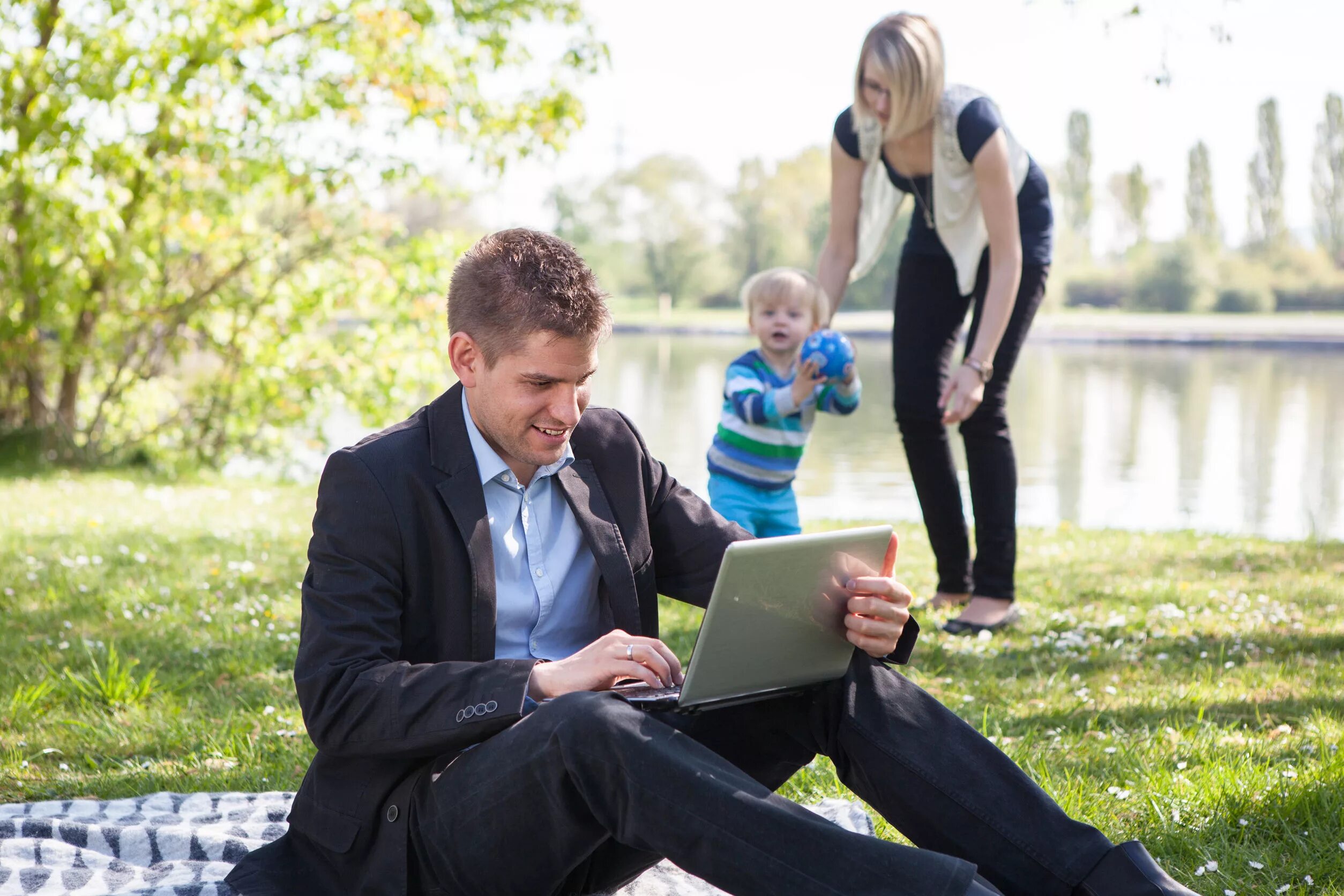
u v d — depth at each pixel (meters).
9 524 7.25
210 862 2.45
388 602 2.01
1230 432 19.69
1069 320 58.50
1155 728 3.54
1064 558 6.86
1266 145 71.25
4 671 4.14
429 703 1.89
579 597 2.21
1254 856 2.51
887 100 4.52
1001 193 4.54
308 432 14.28
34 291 11.16
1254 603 5.40
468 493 2.07
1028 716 3.68
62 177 10.45
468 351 2.03
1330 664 4.25
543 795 1.82
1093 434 19.70
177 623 4.87
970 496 4.96
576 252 2.05
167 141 11.58
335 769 2.04
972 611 4.93
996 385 4.84
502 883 1.91
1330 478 14.80
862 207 5.10
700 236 65.44
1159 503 13.09
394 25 12.77
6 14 10.70
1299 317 62.00
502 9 13.49
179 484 10.54
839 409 4.68
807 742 2.07
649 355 38.88
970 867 1.64
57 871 2.34
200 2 11.34
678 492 2.38
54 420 11.65
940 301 4.89
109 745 3.45
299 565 6.19
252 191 12.64
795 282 4.87
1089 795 2.87
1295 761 3.06
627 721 1.76
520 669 1.90
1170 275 65.31
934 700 1.99
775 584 1.85
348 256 13.48
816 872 1.65
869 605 1.98
